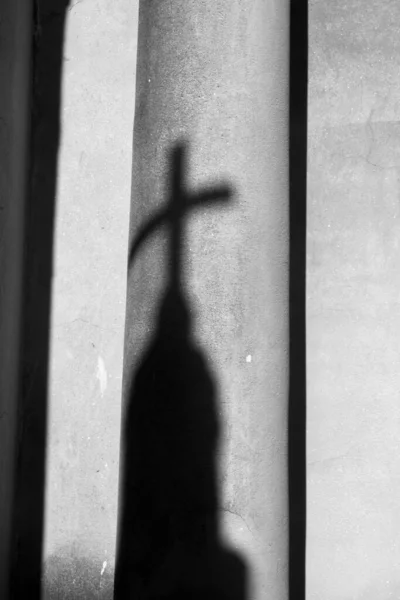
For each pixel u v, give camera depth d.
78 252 4.19
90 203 4.21
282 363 3.24
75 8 4.30
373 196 4.00
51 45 4.30
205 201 3.14
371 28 4.06
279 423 3.21
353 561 3.86
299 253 4.01
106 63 4.25
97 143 4.23
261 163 3.20
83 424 4.11
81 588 4.02
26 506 4.11
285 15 3.37
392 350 3.92
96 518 4.05
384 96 4.03
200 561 3.02
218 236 3.12
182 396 3.06
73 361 4.15
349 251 3.99
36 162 4.27
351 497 3.89
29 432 4.15
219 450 3.05
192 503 3.04
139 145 3.33
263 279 3.17
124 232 4.16
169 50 3.24
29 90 4.24
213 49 3.20
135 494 3.12
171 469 3.06
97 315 4.15
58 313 4.18
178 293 3.12
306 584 3.88
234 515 3.05
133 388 3.19
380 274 3.96
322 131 4.05
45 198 4.24
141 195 3.29
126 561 3.12
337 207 4.02
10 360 3.98
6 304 3.89
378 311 3.95
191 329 3.09
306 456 3.93
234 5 3.22
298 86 4.08
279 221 3.27
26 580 4.07
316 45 4.09
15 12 3.97
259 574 3.09
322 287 3.99
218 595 3.01
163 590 3.04
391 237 3.97
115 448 4.07
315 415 3.94
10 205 3.93
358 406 3.92
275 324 3.21
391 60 4.04
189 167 3.16
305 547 3.89
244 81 3.19
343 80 4.06
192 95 3.19
